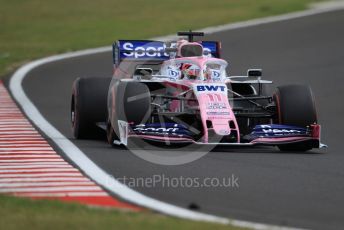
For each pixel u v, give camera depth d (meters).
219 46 45.06
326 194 27.88
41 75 69.31
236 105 41.69
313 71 70.44
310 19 100.56
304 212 25.16
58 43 88.44
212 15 105.31
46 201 24.98
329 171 32.47
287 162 34.59
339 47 81.88
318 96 60.34
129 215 23.19
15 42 89.38
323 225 23.61
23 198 25.50
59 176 30.20
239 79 66.38
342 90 62.22
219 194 27.39
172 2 118.25
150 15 107.00
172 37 89.19
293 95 38.16
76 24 101.50
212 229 21.69
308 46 83.00
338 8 109.31
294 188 28.75
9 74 69.62
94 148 37.94
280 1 117.31
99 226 21.64
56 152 36.38
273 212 25.02
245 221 23.59
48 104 56.19
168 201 26.05
